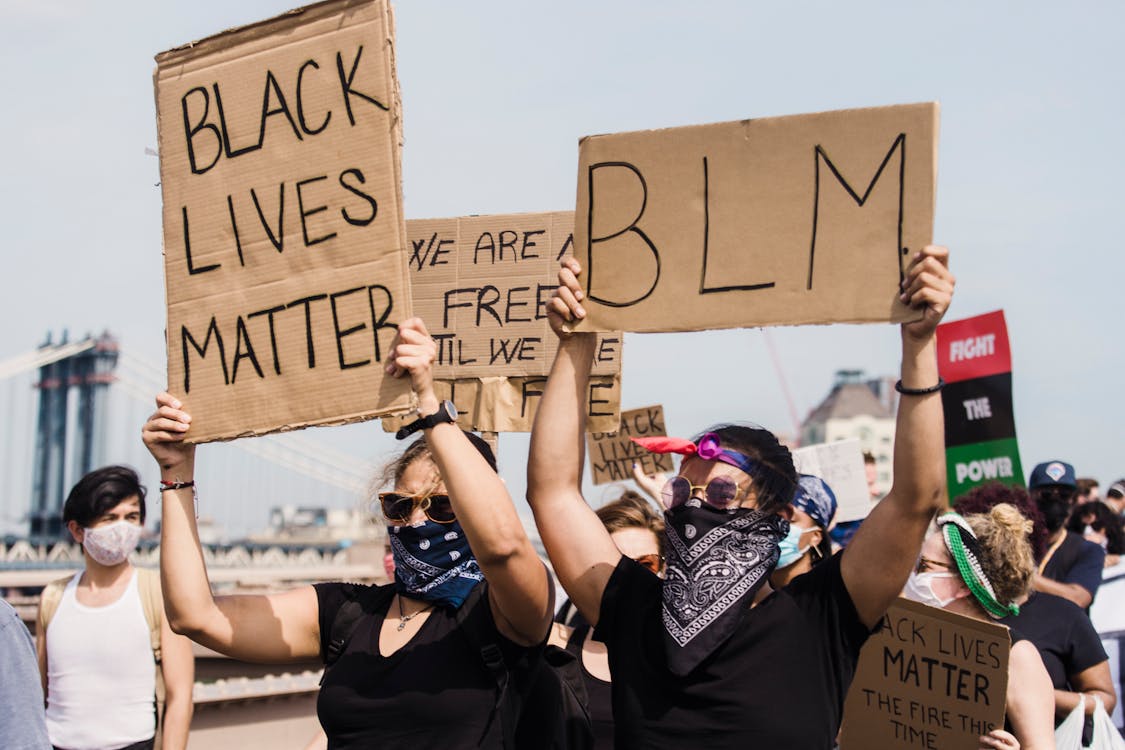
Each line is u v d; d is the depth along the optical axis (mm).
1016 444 7832
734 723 2959
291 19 3434
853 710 4273
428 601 3441
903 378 2988
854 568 3049
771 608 3076
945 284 2949
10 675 3258
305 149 3395
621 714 3123
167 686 5102
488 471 3152
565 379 3400
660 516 4797
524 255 5414
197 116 3562
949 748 4027
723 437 3205
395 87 3297
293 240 3393
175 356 3533
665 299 3273
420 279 5547
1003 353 7922
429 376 3182
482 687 3289
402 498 3418
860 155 3104
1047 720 4176
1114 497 12445
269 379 3395
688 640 3014
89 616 5043
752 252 3191
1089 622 5414
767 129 3197
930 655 4105
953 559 4422
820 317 3102
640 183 3316
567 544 3328
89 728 4973
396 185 3273
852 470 7848
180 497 3531
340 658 3484
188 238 3547
